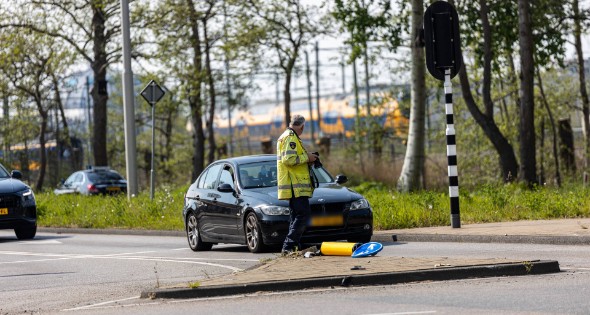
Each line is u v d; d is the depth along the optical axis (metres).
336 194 50.22
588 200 61.00
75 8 129.88
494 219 59.25
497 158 119.50
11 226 71.44
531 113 99.31
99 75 131.88
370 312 27.53
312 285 33.09
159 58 131.38
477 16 108.69
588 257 39.72
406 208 61.81
